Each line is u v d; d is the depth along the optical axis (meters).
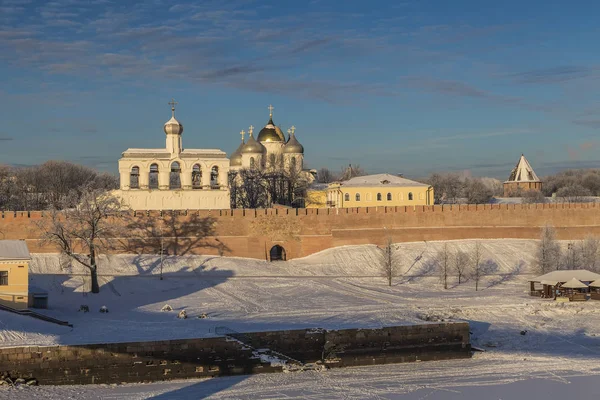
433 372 54.56
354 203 132.25
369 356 56.78
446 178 198.88
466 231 108.38
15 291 61.56
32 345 49.41
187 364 51.84
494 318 71.00
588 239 96.81
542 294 79.62
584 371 54.59
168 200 109.50
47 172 162.75
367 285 86.38
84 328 57.59
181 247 98.44
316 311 69.00
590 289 80.50
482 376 53.41
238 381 51.50
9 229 93.44
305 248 103.25
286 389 49.91
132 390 49.00
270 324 60.69
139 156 109.94
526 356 59.19
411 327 57.91
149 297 76.56
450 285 86.75
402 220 106.81
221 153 113.06
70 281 81.19
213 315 66.75
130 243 96.31
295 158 153.12
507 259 99.62
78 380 49.56
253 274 91.38
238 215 101.31
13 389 47.53
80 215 79.94
